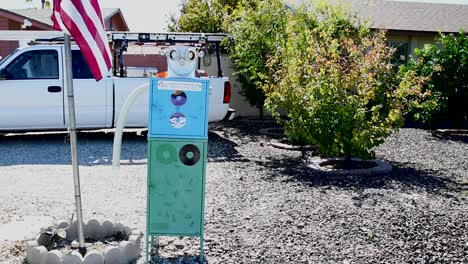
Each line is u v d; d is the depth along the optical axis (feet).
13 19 62.08
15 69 35.29
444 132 44.93
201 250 15.17
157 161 14.80
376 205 21.49
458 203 22.11
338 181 25.93
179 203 14.96
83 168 28.53
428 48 44.70
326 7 41.34
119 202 21.70
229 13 67.87
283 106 29.50
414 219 19.65
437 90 43.83
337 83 27.91
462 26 61.11
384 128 27.91
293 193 23.34
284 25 40.63
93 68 14.47
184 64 14.97
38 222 18.80
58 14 14.29
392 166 29.76
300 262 15.42
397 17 62.23
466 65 43.80
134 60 61.52
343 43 30.78
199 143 14.83
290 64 30.53
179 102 14.74
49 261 14.15
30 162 30.12
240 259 15.52
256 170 28.35
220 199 22.20
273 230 18.16
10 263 14.79
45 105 35.53
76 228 16.39
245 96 50.26
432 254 16.28
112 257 14.44
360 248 16.63
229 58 50.60
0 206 20.93
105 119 36.60
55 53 35.63
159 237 17.07
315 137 28.45
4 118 35.06
